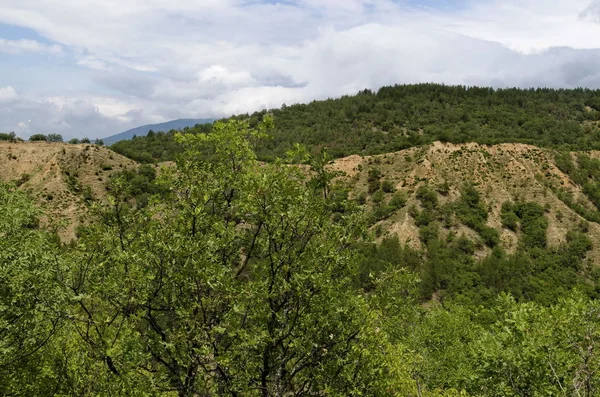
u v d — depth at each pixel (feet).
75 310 30.71
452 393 53.26
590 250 273.13
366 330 28.86
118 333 26.32
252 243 32.12
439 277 238.89
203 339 26.00
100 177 292.61
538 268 258.78
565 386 32.55
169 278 28.27
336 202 31.19
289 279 27.68
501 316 41.19
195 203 31.65
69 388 29.48
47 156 293.64
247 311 27.14
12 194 39.93
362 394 29.40
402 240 285.43
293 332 27.84
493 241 286.87
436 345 79.20
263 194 26.76
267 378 28.63
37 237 36.42
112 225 31.01
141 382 27.40
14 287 30.58
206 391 29.14
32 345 32.83
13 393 32.07
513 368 35.96
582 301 36.01
